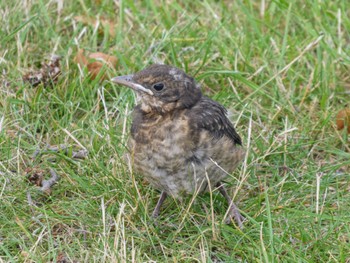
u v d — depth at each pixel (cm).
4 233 998
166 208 1055
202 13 1421
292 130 1145
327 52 1316
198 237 970
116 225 955
